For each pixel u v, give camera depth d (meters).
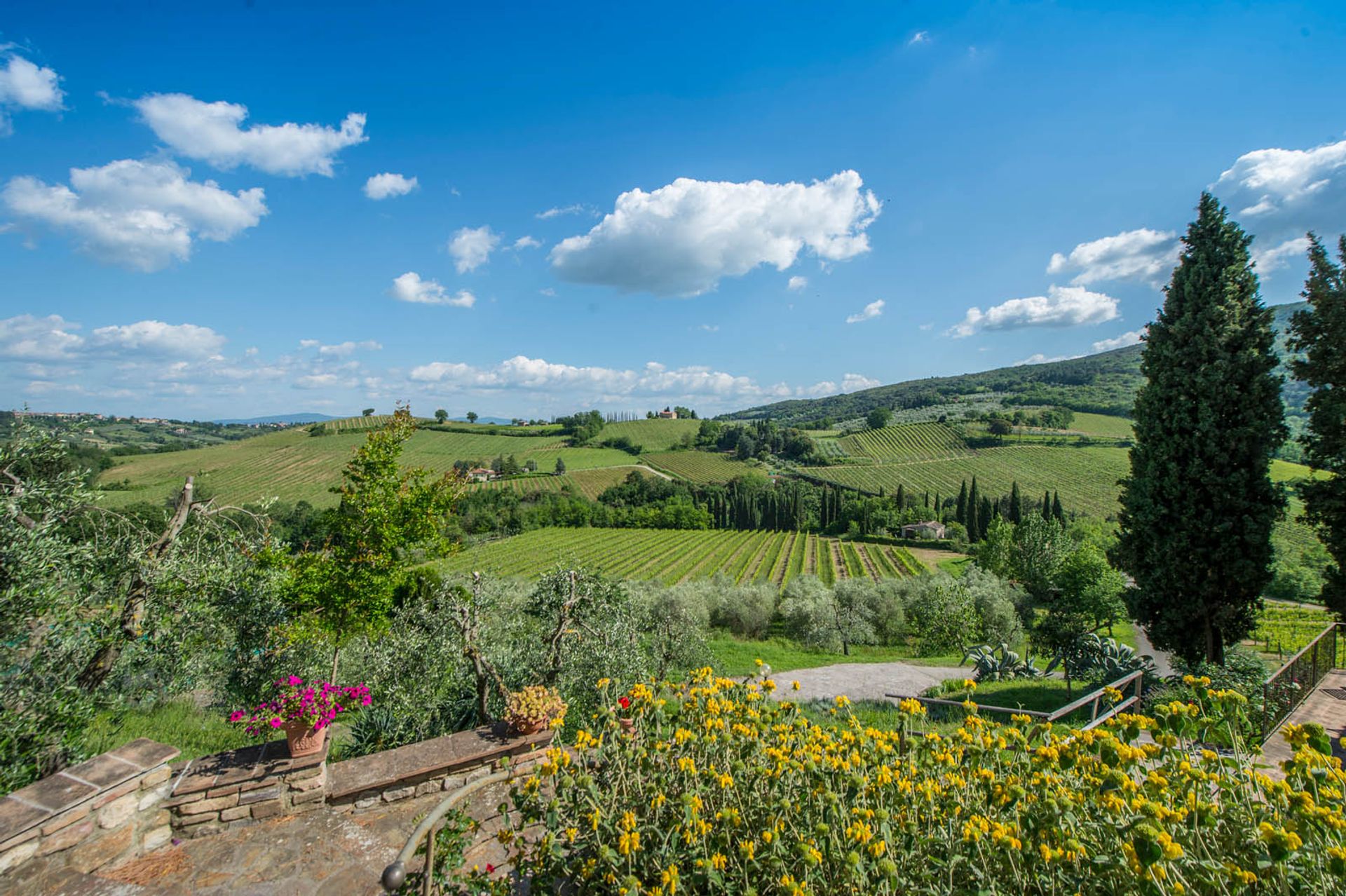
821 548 74.56
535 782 3.15
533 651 10.94
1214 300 13.42
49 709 6.23
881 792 2.95
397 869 2.74
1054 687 16.95
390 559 9.79
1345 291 11.42
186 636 8.62
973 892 2.40
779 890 2.60
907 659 28.59
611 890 2.69
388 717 8.66
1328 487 11.76
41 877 3.67
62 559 7.13
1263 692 6.58
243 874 3.99
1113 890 2.42
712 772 3.07
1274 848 2.22
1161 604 13.95
